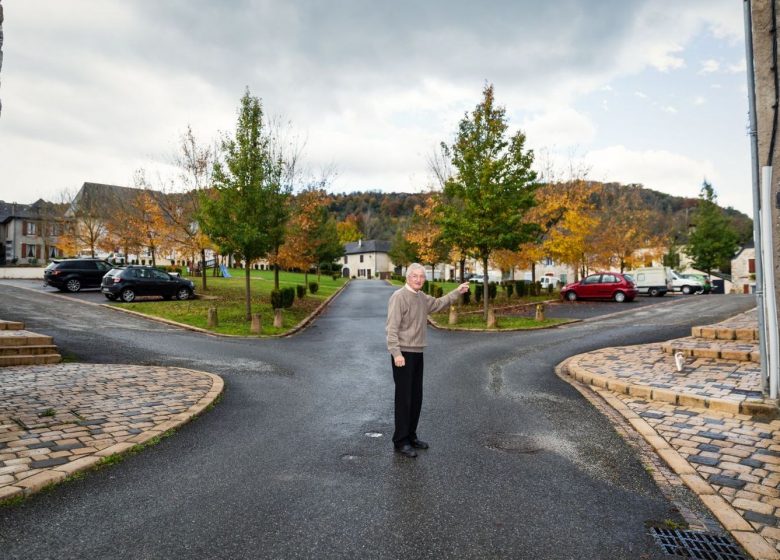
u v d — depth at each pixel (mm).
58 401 6379
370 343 13320
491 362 10031
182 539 3166
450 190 18859
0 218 61719
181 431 5449
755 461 4453
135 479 4129
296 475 4246
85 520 3406
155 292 22422
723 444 4895
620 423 5812
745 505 3656
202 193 17250
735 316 15602
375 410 6434
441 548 3088
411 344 4922
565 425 5734
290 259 25578
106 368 8797
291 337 14797
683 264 60406
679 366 7852
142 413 5922
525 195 18141
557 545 3145
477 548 3094
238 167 16609
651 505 3729
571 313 21125
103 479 4121
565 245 27438
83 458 4441
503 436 5348
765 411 5680
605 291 27016
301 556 2984
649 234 46062
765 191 5547
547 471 4371
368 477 4211
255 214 17078
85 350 10727
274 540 3166
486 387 7754
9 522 3369
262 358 10602
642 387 6918
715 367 7973
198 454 4742
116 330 14125
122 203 40219
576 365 8977
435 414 6215
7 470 4121
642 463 4566
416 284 4973
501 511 3600
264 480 4133
